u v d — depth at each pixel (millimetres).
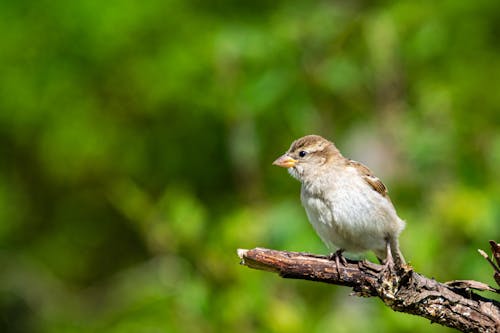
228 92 14312
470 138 14883
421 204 13656
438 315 8219
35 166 17891
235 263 12734
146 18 16469
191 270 13078
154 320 14070
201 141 16781
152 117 17062
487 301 8219
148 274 15562
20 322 17266
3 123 17219
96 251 17781
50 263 17797
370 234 10055
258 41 14258
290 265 8547
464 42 16594
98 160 17422
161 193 16969
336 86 13914
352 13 15234
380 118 14570
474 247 13109
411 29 14969
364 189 9992
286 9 16062
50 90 16828
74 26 16312
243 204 14312
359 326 12875
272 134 15438
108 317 16188
